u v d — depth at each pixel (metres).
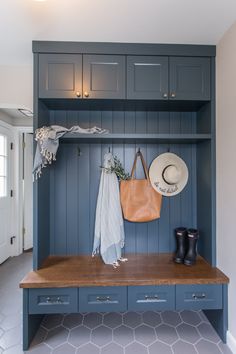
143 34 1.62
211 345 1.57
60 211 2.01
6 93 2.06
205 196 1.88
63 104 1.85
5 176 3.00
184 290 1.58
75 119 2.01
